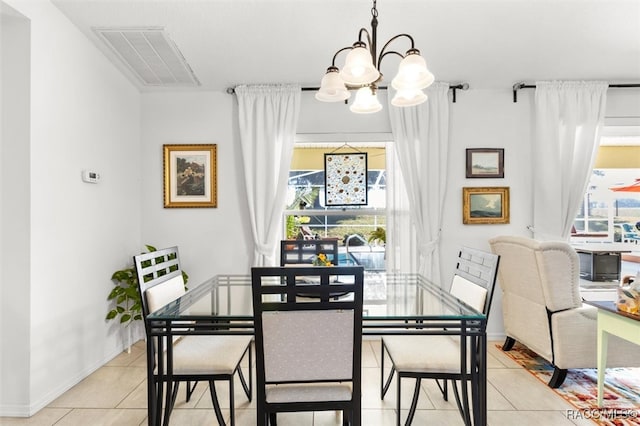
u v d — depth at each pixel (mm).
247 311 1714
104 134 2664
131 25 2299
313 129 3215
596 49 2588
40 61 2027
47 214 2080
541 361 2635
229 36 2422
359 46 1389
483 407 1578
